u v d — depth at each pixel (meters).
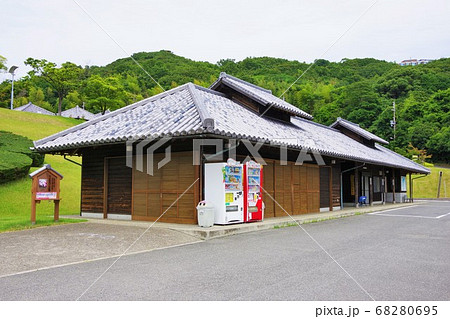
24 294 4.05
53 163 20.84
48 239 7.32
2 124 27.97
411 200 26.20
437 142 49.91
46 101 67.44
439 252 6.61
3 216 12.38
